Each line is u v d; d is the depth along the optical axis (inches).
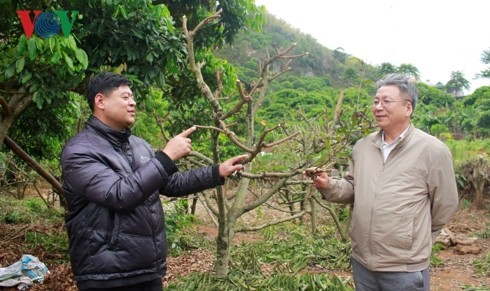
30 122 257.9
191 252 261.0
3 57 155.9
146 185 76.7
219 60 213.9
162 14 163.3
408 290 92.2
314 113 656.4
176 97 218.7
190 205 443.2
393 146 96.7
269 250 250.2
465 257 278.2
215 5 205.0
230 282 152.5
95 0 154.1
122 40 160.4
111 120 85.7
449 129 1020.5
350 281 186.7
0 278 179.8
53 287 181.2
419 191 93.5
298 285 163.6
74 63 155.8
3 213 351.6
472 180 491.8
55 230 286.0
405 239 91.9
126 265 81.0
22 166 384.2
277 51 132.4
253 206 147.3
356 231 98.2
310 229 330.0
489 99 1082.1
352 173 106.8
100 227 80.4
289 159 194.9
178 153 80.4
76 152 80.2
